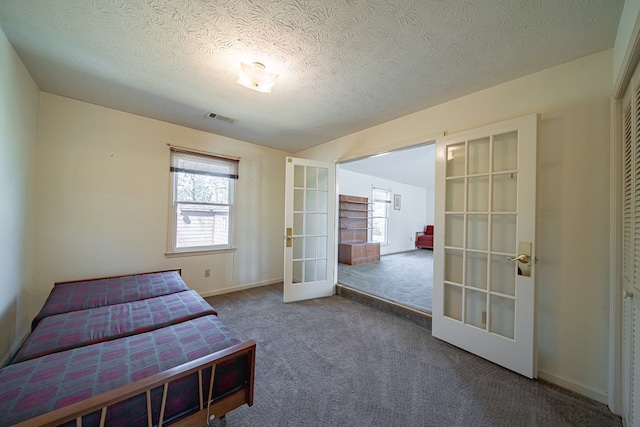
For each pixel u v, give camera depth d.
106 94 2.40
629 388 1.30
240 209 3.79
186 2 1.31
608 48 1.59
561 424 1.40
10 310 1.86
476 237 2.18
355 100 2.42
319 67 1.88
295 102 2.49
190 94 2.37
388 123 2.97
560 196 1.77
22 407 0.91
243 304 3.20
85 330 1.51
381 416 1.44
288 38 1.58
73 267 2.54
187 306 1.92
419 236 8.71
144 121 2.94
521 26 1.43
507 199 2.00
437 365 1.94
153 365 1.19
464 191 2.23
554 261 1.79
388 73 1.95
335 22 1.43
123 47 1.70
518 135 1.86
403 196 8.28
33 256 2.32
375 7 1.31
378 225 7.45
